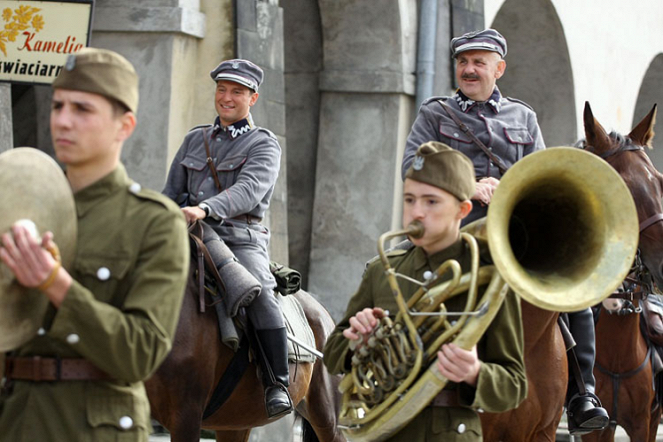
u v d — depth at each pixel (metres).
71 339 4.07
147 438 4.45
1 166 4.10
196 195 8.50
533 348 6.82
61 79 4.28
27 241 3.91
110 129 4.33
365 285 5.44
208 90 12.89
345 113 16.80
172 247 4.31
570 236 4.97
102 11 12.62
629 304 9.83
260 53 13.12
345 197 16.75
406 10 16.52
